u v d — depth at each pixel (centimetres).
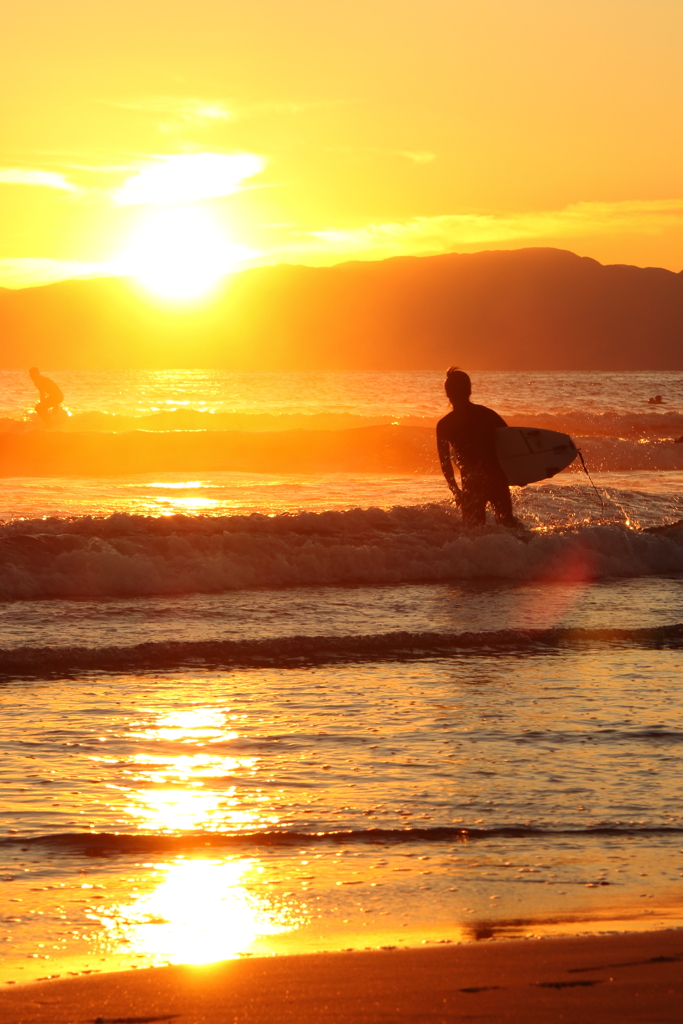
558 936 1190
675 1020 947
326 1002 1000
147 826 1583
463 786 1759
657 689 2420
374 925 1247
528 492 5312
